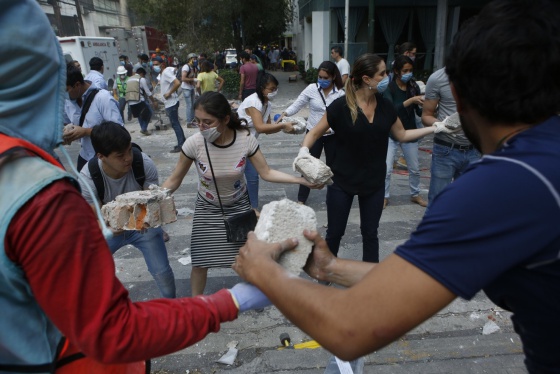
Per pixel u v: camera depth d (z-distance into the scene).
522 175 0.79
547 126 0.86
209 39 20.55
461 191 0.82
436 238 0.81
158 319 0.96
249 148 2.85
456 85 0.92
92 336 0.87
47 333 1.00
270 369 2.66
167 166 7.37
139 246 2.82
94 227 0.92
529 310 0.87
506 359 2.65
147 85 10.39
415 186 5.18
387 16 16.30
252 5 20.25
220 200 2.86
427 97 3.93
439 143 3.87
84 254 0.87
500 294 0.91
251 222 2.64
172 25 22.86
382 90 2.96
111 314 0.89
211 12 19.36
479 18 0.87
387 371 2.58
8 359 0.96
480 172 0.83
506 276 0.86
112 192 2.61
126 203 2.17
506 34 0.81
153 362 2.73
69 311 0.86
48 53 0.93
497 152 0.86
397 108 4.69
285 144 8.55
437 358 2.68
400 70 4.51
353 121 2.92
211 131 2.64
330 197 3.19
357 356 0.86
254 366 2.69
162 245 2.88
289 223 1.24
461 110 0.98
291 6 25.22
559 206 0.77
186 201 5.64
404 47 5.11
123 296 0.94
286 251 1.21
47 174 0.87
